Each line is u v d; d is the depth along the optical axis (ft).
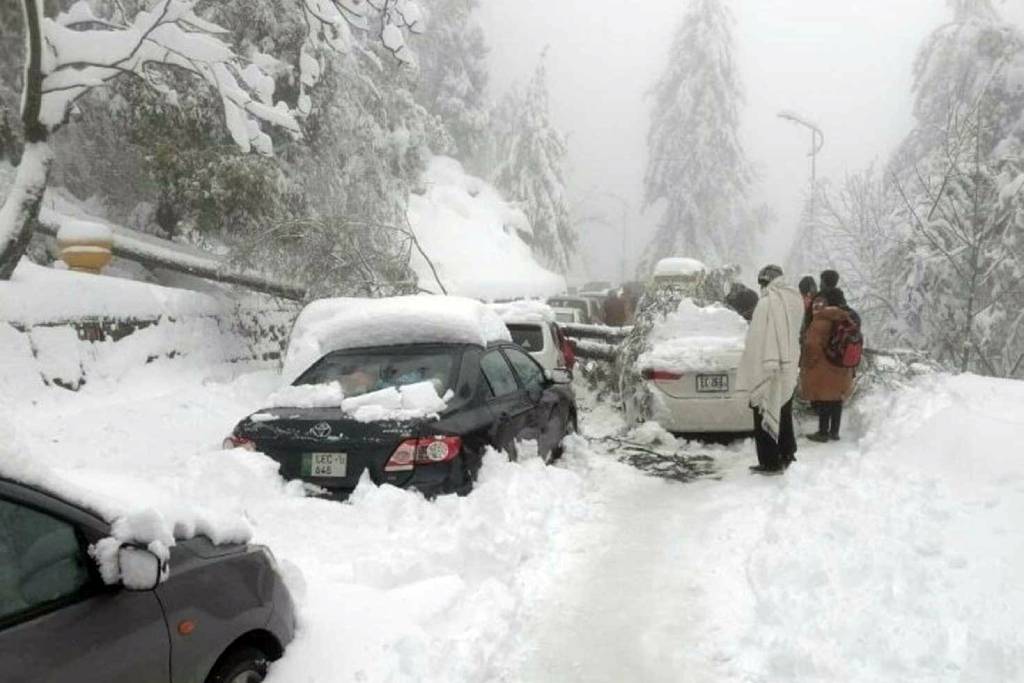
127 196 58.39
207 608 10.22
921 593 14.78
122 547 8.93
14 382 29.99
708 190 145.18
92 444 27.09
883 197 73.82
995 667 12.21
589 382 42.63
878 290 66.74
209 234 51.83
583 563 18.35
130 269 50.01
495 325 24.77
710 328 32.68
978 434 22.27
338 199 58.95
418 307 23.08
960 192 55.36
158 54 38.68
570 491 22.67
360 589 15.03
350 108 63.36
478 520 17.84
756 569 17.03
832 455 27.32
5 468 8.71
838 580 15.99
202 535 10.99
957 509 18.29
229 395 35.81
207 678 10.25
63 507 8.96
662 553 18.95
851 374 29.96
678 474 26.58
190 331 40.96
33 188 34.86
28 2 33.91
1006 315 54.60
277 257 42.16
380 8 45.32
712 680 13.25
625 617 15.60
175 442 28.71
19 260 35.86
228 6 54.29
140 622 9.20
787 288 25.76
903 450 23.67
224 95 40.14
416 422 18.60
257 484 18.16
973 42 90.89
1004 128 80.33
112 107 52.75
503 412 21.59
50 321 33.09
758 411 25.82
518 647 14.42
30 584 8.41
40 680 7.96
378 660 12.51
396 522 17.54
